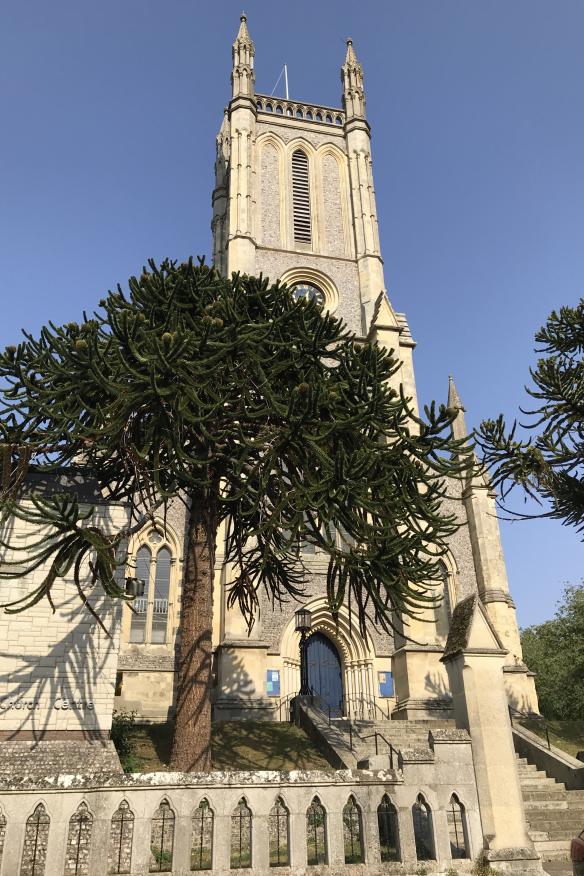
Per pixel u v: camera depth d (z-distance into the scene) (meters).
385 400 15.95
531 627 53.09
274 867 9.55
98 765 14.19
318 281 36.41
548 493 19.97
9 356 14.75
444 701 24.86
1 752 14.08
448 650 12.93
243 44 41.69
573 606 40.19
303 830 9.73
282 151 39.62
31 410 14.59
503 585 30.05
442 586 29.80
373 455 14.48
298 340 16.11
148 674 25.69
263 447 15.59
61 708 15.03
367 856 9.91
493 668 12.44
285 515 16.20
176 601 27.14
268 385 14.50
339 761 17.16
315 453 14.05
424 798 10.70
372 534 14.22
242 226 36.09
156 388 13.02
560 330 22.00
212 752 18.19
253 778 9.77
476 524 30.91
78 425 13.77
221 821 9.48
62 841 8.86
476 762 11.45
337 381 16.80
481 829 10.95
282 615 27.05
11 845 8.66
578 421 20.42
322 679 28.19
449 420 15.78
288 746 19.08
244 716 23.73
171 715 25.14
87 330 14.27
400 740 19.67
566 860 14.26
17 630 15.49
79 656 15.59
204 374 14.05
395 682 26.14
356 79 43.00
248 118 39.22
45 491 16.95
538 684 47.50
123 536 13.69
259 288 17.61
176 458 14.42
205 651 15.61
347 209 39.28
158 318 16.20
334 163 40.56
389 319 32.97
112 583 12.59
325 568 28.38
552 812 16.16
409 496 15.74
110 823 9.09
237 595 19.16
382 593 27.75
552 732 25.11
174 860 9.12
